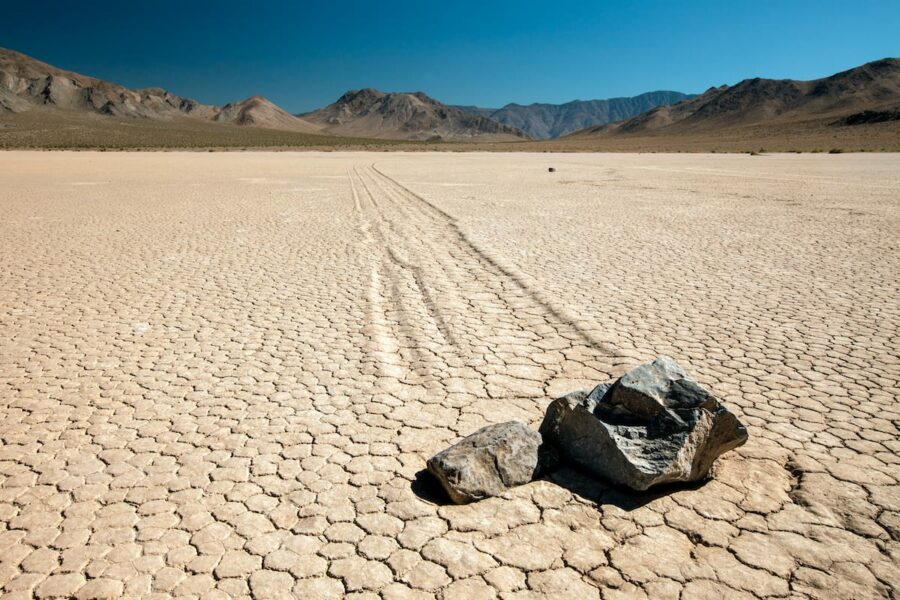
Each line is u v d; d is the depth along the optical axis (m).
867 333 6.64
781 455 4.16
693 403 3.76
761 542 3.27
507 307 7.83
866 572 3.03
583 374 5.62
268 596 2.91
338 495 3.74
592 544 3.27
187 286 8.98
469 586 2.96
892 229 13.80
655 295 8.32
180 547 3.27
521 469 3.84
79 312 7.66
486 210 18.14
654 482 3.58
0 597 2.91
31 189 24.66
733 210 17.88
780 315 7.35
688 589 2.93
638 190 24.81
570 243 12.43
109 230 14.18
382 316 7.50
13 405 5.02
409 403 5.04
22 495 3.76
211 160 56.06
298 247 12.08
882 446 4.27
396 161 57.16
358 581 3.00
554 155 77.56
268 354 6.20
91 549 3.26
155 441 4.43
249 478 3.93
